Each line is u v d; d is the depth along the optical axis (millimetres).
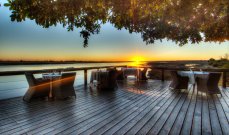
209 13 2199
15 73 5055
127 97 5426
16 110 3994
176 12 2119
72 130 2893
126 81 9328
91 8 1997
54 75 5355
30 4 1684
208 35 2699
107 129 2936
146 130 2898
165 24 2385
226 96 5602
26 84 6652
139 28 2410
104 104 4566
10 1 1697
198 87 6062
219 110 4023
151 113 3799
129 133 2781
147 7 2111
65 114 3723
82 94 5895
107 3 1922
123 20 2273
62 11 1811
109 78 6711
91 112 3869
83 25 2061
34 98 4945
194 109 4105
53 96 5277
